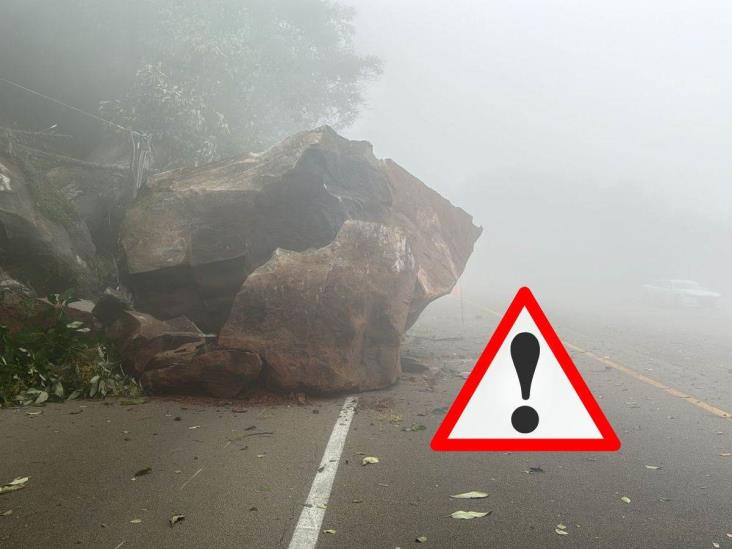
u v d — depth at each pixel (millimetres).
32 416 6344
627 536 3779
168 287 8906
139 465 4953
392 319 8273
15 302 8320
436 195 11523
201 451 5355
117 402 7105
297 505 4168
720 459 5480
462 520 3971
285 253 8227
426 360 10758
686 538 3768
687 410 7512
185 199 9234
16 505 4094
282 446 5555
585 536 3768
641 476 4941
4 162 11336
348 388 7645
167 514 3986
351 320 7809
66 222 11984
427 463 5141
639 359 11711
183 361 7430
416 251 9891
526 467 5082
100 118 16031
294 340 7543
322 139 9438
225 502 4199
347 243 8500
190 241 8898
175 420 6371
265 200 9227
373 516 4008
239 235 9031
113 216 14344
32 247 10688
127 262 8789
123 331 8242
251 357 7281
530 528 3869
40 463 4938
